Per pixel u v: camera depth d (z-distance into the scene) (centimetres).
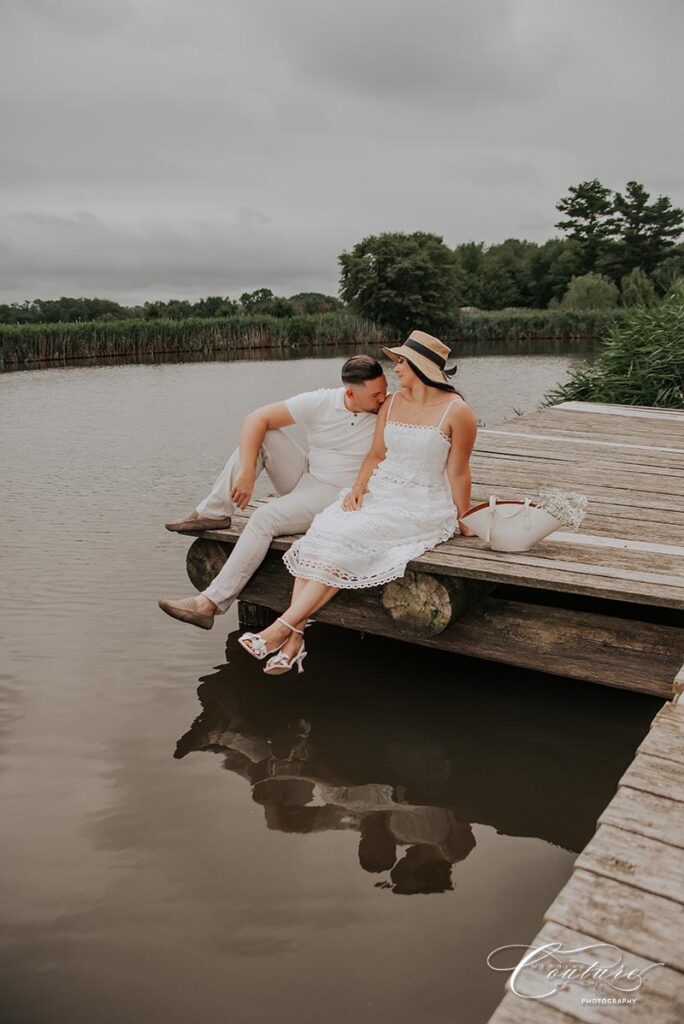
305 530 397
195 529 404
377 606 379
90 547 586
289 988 208
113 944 222
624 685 344
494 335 4344
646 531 408
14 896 241
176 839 270
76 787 299
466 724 356
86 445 1041
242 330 3522
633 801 207
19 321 4153
